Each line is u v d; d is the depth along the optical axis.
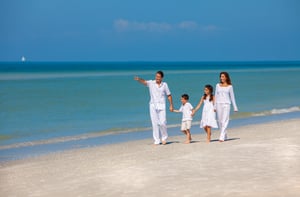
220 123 14.48
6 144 16.73
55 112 26.70
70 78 66.50
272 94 40.53
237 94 40.56
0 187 9.48
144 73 87.81
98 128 20.73
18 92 40.06
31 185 9.55
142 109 28.39
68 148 15.73
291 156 10.98
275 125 19.69
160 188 8.62
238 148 12.41
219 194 7.98
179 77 68.19
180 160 11.10
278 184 8.42
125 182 9.24
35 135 18.84
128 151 13.64
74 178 9.95
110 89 44.78
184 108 14.64
